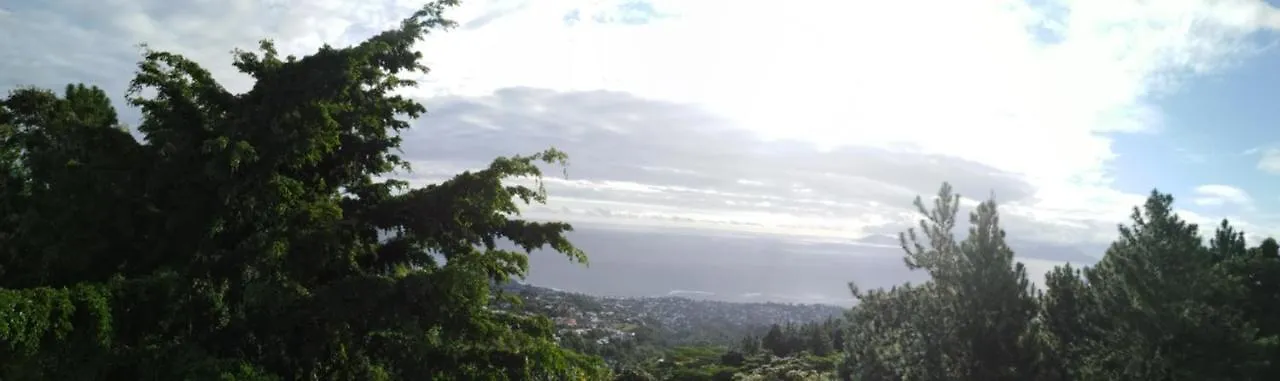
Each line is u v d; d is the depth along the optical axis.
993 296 9.73
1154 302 10.54
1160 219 10.99
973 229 10.19
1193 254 10.59
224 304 6.46
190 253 6.52
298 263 6.56
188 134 6.62
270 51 7.12
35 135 7.21
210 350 6.23
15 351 4.70
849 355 12.27
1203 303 10.61
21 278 6.67
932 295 10.33
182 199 6.51
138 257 6.64
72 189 6.34
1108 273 12.00
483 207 7.49
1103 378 10.11
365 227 7.64
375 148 8.09
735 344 60.16
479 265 6.75
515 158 7.36
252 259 6.30
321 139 6.82
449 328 6.76
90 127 6.59
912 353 10.22
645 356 59.44
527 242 7.93
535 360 7.27
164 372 5.54
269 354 6.64
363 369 7.20
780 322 93.00
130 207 6.52
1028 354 9.48
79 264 6.31
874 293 12.11
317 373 7.07
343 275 7.23
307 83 6.66
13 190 7.81
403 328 6.81
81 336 5.17
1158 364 10.11
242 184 6.48
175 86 6.71
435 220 7.48
